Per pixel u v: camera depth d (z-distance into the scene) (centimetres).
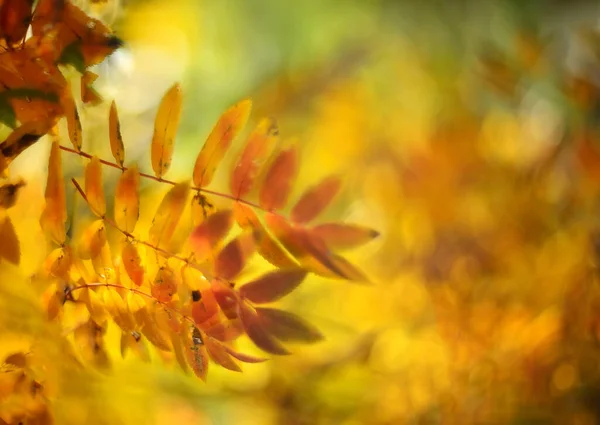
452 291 196
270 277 131
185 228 130
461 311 191
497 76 208
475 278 200
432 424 172
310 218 134
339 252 135
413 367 182
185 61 216
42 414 135
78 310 132
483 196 214
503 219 206
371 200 237
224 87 239
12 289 138
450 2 288
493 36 279
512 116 231
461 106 254
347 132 252
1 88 130
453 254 207
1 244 130
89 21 132
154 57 195
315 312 196
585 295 181
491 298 191
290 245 133
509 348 181
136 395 150
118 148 131
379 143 250
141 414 150
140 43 175
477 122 240
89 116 147
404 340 188
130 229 130
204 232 130
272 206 134
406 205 225
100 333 132
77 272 130
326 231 134
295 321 131
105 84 148
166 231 129
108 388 146
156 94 187
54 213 129
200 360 130
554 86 203
